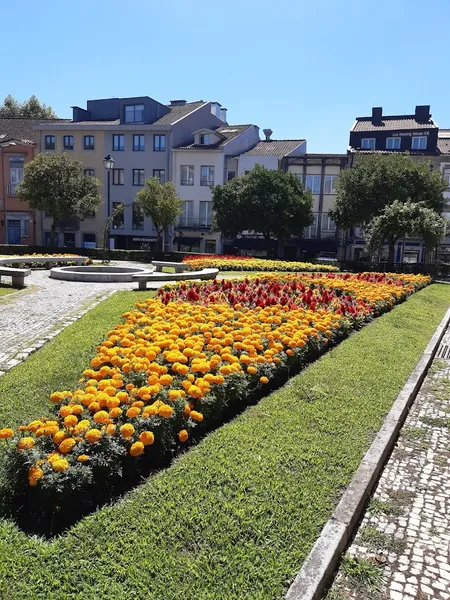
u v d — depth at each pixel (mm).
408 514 3734
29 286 15531
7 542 2898
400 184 31562
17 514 3256
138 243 43344
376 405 5457
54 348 7289
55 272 18266
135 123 43031
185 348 5574
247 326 6652
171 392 4242
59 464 3182
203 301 9641
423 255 38562
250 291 10609
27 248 33906
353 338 8594
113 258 33219
